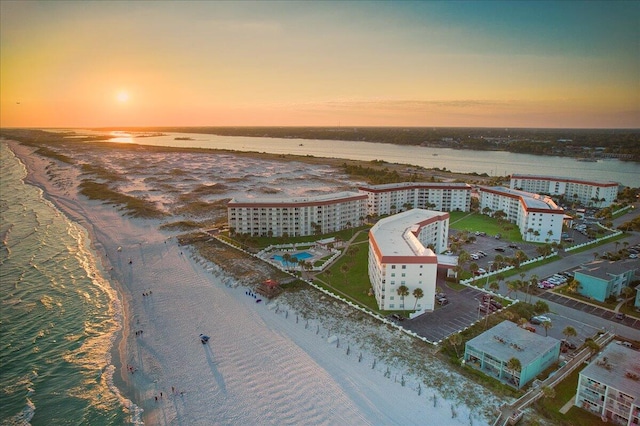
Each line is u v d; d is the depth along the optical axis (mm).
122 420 82688
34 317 125125
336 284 143250
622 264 142250
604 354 88625
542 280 146750
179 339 110375
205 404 86125
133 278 151375
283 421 80875
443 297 131875
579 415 80188
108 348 108438
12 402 88875
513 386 88688
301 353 102688
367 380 92500
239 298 132875
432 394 87375
